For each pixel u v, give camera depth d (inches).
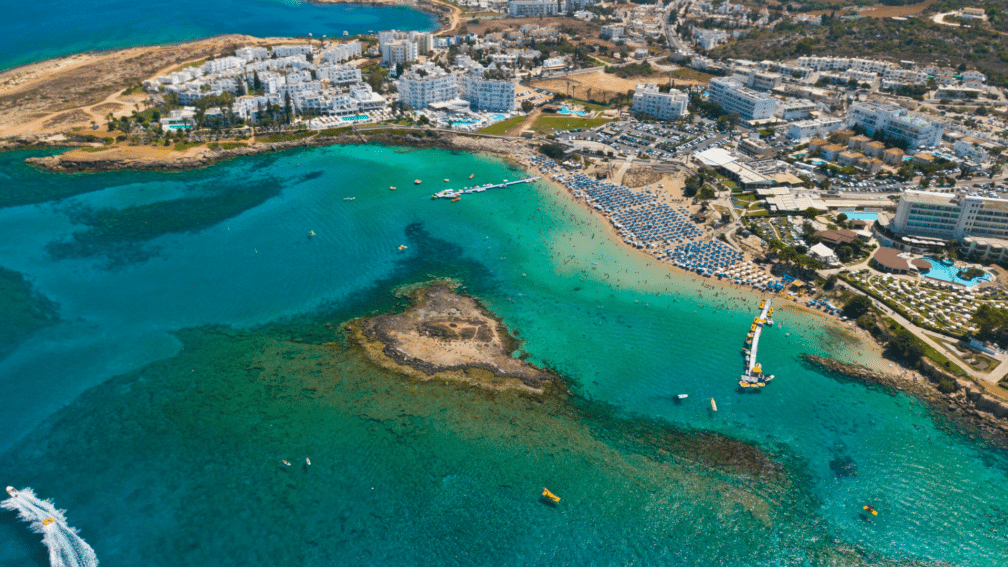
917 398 6879.9
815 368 7317.9
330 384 7062.0
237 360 7431.1
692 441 6437.0
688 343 7755.9
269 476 5959.6
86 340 7751.0
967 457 6240.2
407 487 5880.9
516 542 5423.2
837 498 5871.1
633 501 5812.0
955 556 5383.9
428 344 7682.1
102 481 5880.9
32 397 6840.6
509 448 6304.1
